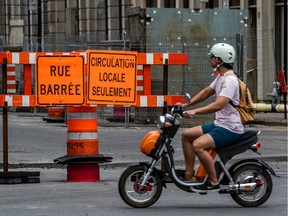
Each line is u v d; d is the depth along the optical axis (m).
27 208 21.36
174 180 20.98
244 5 65.25
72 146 26.41
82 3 96.88
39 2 112.38
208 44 50.50
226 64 21.00
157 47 50.28
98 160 26.42
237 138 20.88
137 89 28.09
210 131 20.83
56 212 20.72
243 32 51.69
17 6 117.88
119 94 26.14
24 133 46.00
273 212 20.69
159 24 50.44
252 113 21.16
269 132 46.00
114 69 26.06
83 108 26.36
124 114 51.94
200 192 20.91
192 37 50.50
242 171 21.11
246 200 21.34
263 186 21.41
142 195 21.48
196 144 20.67
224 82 20.78
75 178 26.59
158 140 20.98
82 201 22.53
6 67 25.83
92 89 25.91
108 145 38.47
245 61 51.22
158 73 49.59
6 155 26.31
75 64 25.80
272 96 59.59
